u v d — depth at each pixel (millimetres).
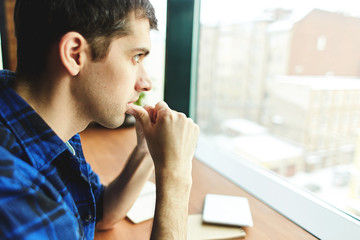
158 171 605
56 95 504
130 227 768
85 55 491
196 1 1428
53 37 470
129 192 754
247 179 1029
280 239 708
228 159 1205
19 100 462
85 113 544
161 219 560
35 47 485
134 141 1434
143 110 634
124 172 783
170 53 1517
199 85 1586
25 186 382
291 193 904
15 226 357
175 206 579
